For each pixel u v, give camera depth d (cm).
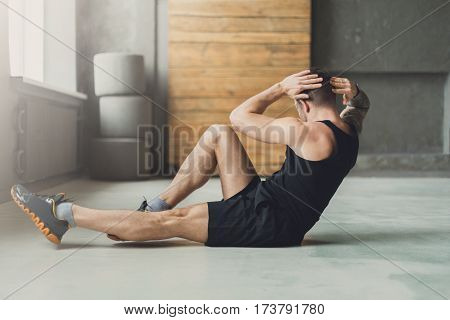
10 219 273
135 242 213
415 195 406
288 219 199
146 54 607
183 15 584
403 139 655
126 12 604
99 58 555
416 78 651
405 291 148
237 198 203
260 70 587
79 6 597
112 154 533
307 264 178
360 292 147
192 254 191
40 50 546
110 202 359
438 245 212
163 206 209
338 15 632
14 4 511
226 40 585
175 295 143
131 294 144
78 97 536
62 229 198
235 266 174
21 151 388
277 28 586
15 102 385
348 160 195
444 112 652
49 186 461
